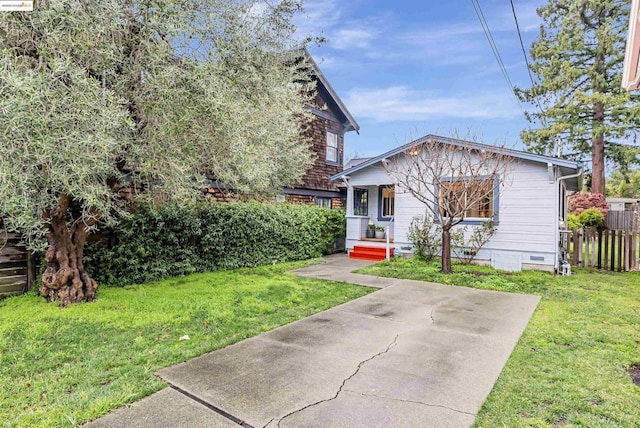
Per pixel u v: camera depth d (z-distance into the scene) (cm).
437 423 251
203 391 292
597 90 1578
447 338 420
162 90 433
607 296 626
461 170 859
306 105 1253
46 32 349
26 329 414
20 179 328
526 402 280
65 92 353
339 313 521
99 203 406
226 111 470
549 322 481
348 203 1198
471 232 944
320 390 295
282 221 967
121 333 418
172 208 685
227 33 499
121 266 633
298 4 592
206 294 597
